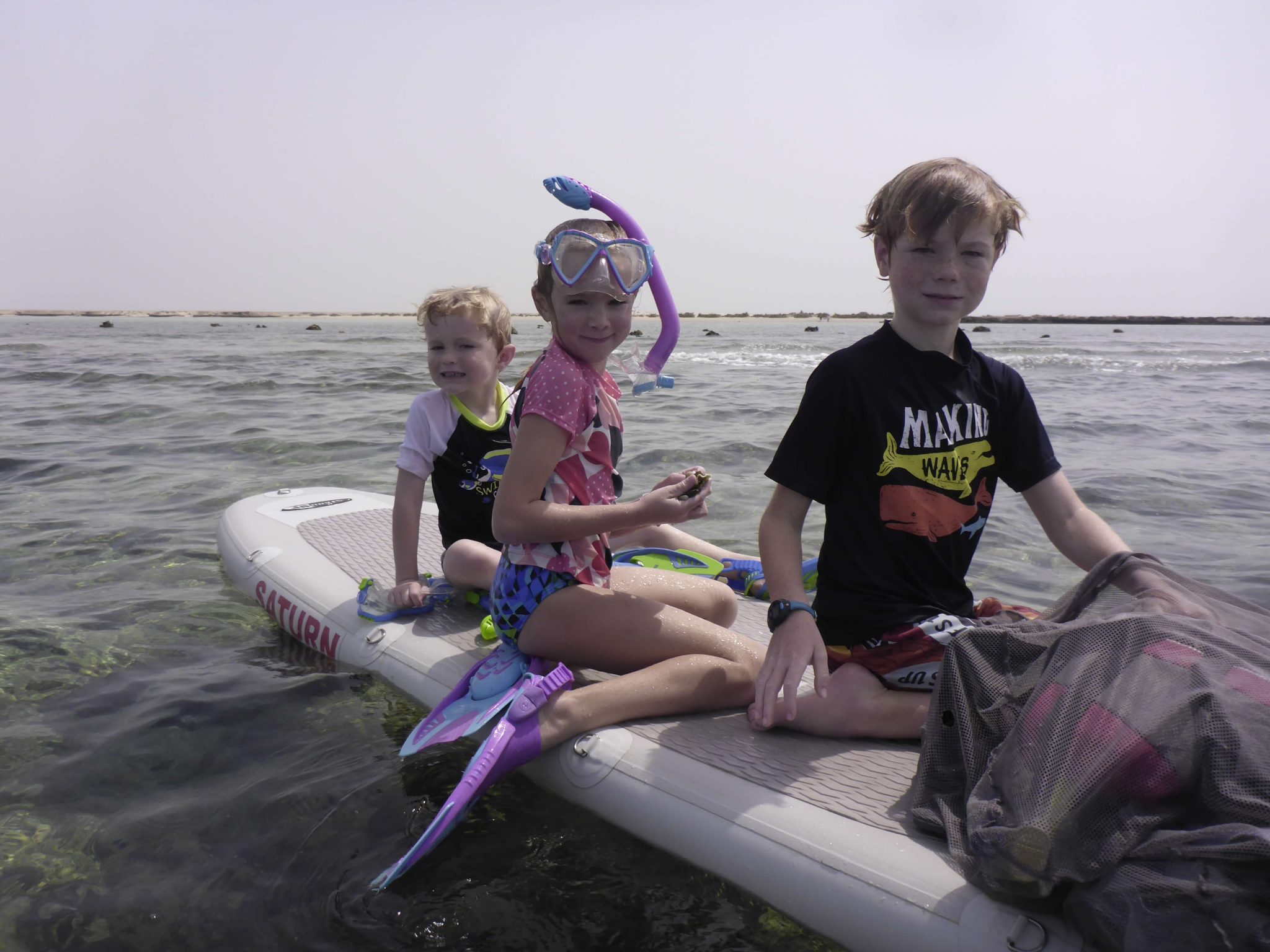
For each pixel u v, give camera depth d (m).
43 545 4.35
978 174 2.02
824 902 1.64
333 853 1.96
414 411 3.06
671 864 1.87
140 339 31.89
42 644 3.13
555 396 2.15
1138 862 1.34
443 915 1.76
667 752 2.03
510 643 2.39
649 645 2.26
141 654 3.06
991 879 1.47
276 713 2.61
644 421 8.84
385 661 2.79
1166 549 4.36
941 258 2.00
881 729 2.07
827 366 2.10
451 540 3.16
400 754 2.23
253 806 2.14
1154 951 1.28
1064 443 7.66
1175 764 1.37
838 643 2.16
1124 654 1.50
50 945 1.67
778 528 2.10
